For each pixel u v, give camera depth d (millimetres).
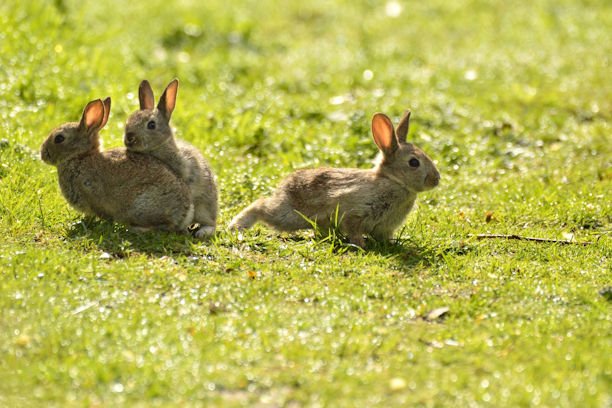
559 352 12484
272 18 37594
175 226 16828
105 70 26141
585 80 29797
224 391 11453
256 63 30516
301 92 28469
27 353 12156
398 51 33219
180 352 12180
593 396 11234
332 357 12297
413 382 11703
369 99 27016
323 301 14078
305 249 16297
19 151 19344
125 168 16625
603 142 24016
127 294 13953
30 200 17391
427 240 17141
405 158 16859
